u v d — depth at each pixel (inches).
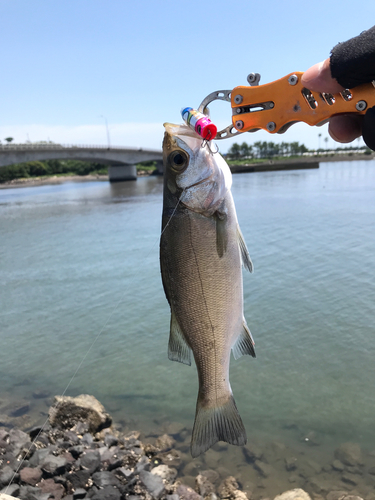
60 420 32.3
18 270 79.4
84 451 28.7
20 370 42.7
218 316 13.0
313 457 28.7
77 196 256.5
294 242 82.2
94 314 55.5
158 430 32.6
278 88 11.7
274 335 44.8
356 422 31.8
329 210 118.5
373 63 9.2
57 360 44.3
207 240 12.8
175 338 13.6
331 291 54.5
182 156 12.6
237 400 35.2
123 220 132.0
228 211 12.9
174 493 25.7
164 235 13.1
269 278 61.6
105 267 77.1
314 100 11.3
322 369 38.5
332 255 70.6
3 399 37.4
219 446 30.4
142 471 26.9
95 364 42.9
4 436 30.1
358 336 42.9
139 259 81.3
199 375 13.3
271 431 31.4
